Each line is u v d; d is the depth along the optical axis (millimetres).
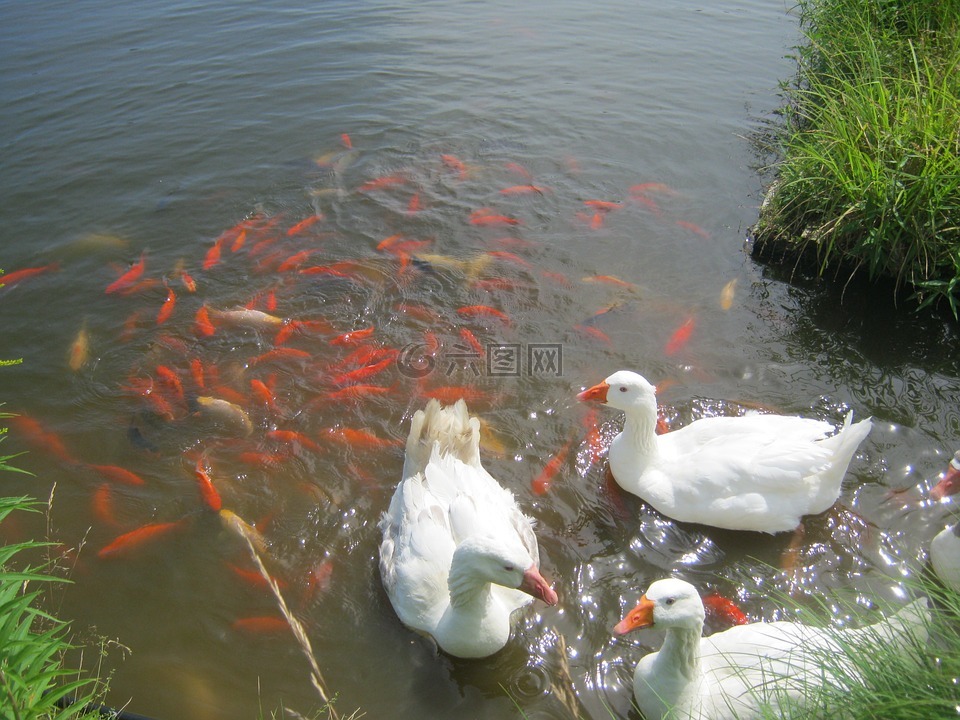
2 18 4812
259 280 2867
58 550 2004
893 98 2865
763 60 4242
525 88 4043
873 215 2615
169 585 1933
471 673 1764
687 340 2607
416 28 4719
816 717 1430
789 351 2559
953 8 3230
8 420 2350
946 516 2043
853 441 1958
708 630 1839
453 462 2020
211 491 2109
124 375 2508
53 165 3451
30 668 1364
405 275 2885
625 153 3533
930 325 2613
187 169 3439
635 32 4633
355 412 2385
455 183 3357
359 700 1713
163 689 1722
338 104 3891
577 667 1767
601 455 2258
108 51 4398
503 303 2771
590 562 1980
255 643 1815
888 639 1552
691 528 2055
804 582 1925
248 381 2488
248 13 4918
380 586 1938
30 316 2717
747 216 3150
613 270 2908
